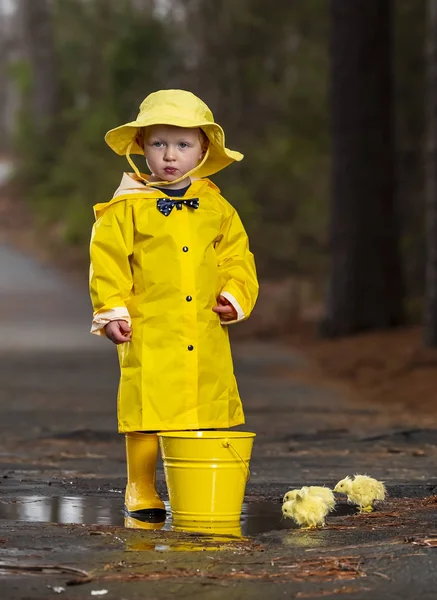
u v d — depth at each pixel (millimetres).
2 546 5453
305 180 41062
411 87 37750
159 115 6594
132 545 5504
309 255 40406
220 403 6637
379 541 5629
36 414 13102
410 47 37312
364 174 25094
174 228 6586
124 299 6594
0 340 26016
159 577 4832
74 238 51969
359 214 25141
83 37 58438
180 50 46281
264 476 8273
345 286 25250
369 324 25141
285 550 5402
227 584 4723
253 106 43750
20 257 51812
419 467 8812
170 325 6527
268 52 43219
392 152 25328
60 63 64875
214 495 6262
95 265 6562
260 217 40812
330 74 25406
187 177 6812
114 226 6582
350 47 25016
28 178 64625
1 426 11891
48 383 17219
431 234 18797
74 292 41156
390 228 25281
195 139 6723
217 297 6828
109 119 48938
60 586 4672
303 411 13570
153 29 45906
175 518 6344
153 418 6500
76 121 62344
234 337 27531
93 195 51125
